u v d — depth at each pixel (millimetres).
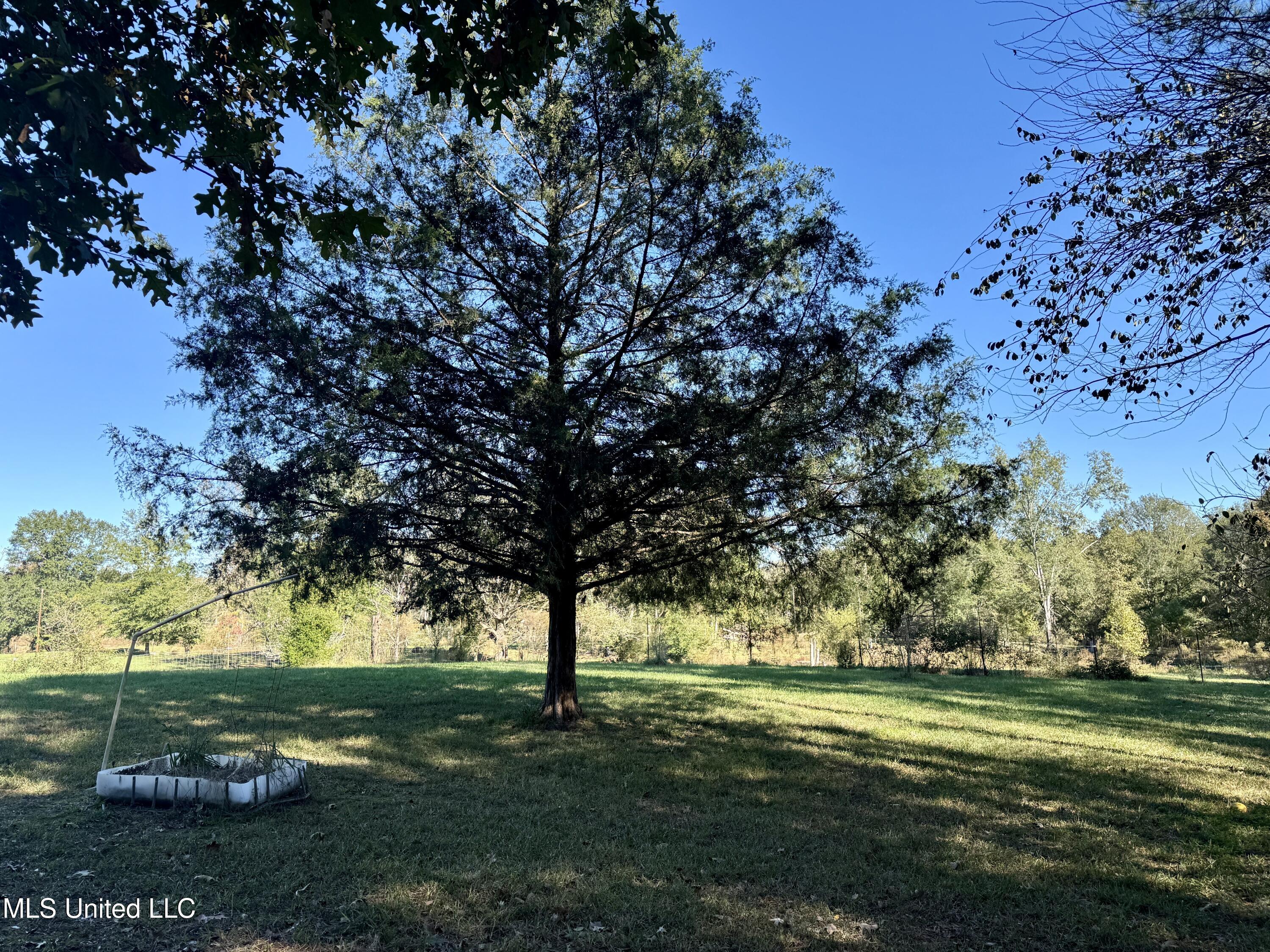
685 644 37188
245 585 10375
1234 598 14578
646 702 15977
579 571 11555
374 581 11055
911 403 9742
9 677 21344
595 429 9445
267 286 9469
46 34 3439
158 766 7562
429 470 9852
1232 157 5285
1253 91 4980
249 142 4070
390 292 9781
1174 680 28156
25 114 3412
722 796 8016
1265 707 17797
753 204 9766
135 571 44312
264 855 5676
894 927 4750
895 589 11117
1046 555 36875
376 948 4262
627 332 10336
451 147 10531
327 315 9695
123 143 3832
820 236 9594
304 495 9617
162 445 9398
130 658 7543
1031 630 37688
